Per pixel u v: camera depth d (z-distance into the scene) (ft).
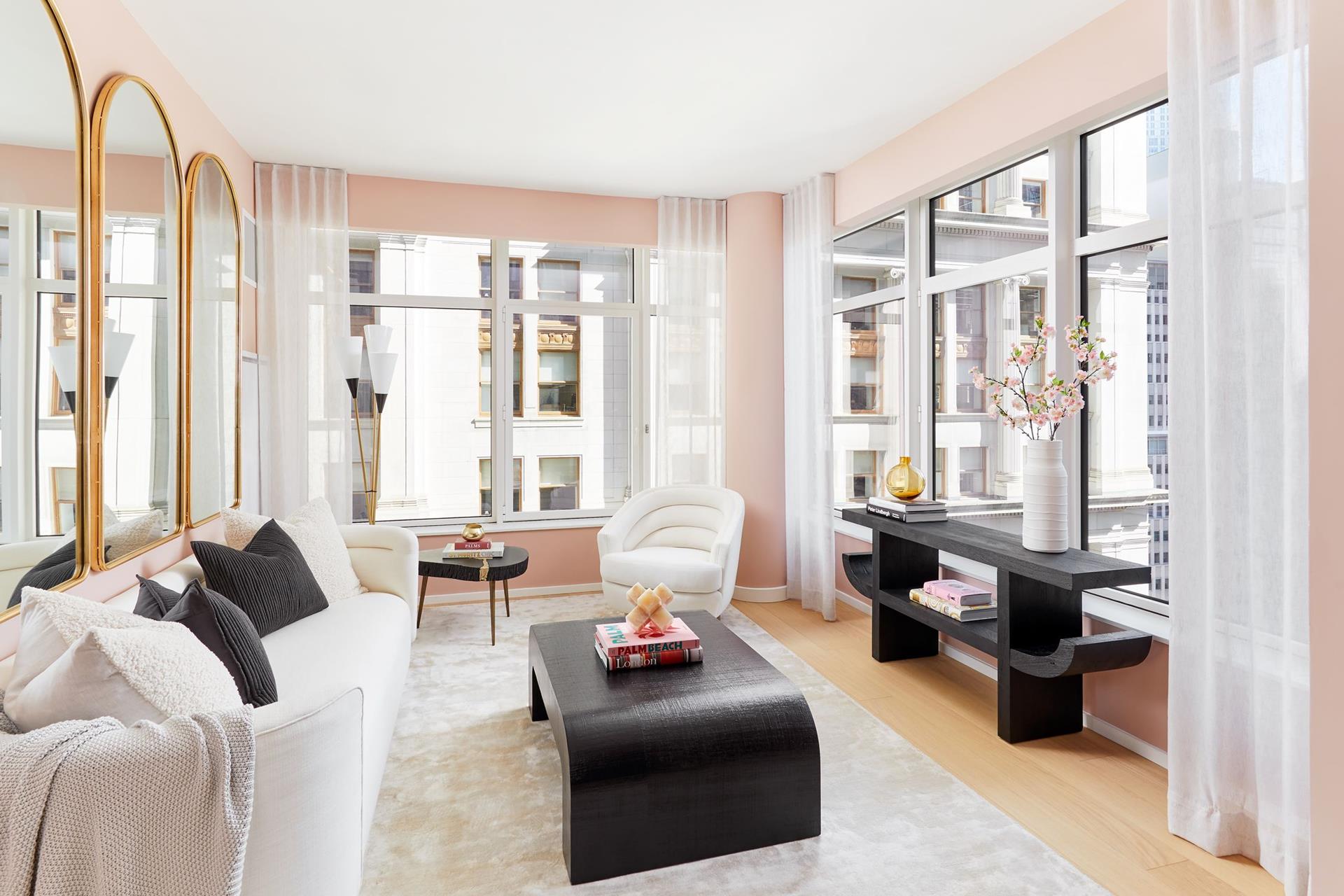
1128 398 9.25
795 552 15.53
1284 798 6.00
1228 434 6.57
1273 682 6.31
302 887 4.65
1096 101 8.49
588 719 6.58
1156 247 8.81
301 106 11.00
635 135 12.26
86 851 3.85
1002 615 8.98
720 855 6.54
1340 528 3.36
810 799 6.82
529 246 16.43
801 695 7.16
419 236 15.69
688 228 15.84
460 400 16.19
